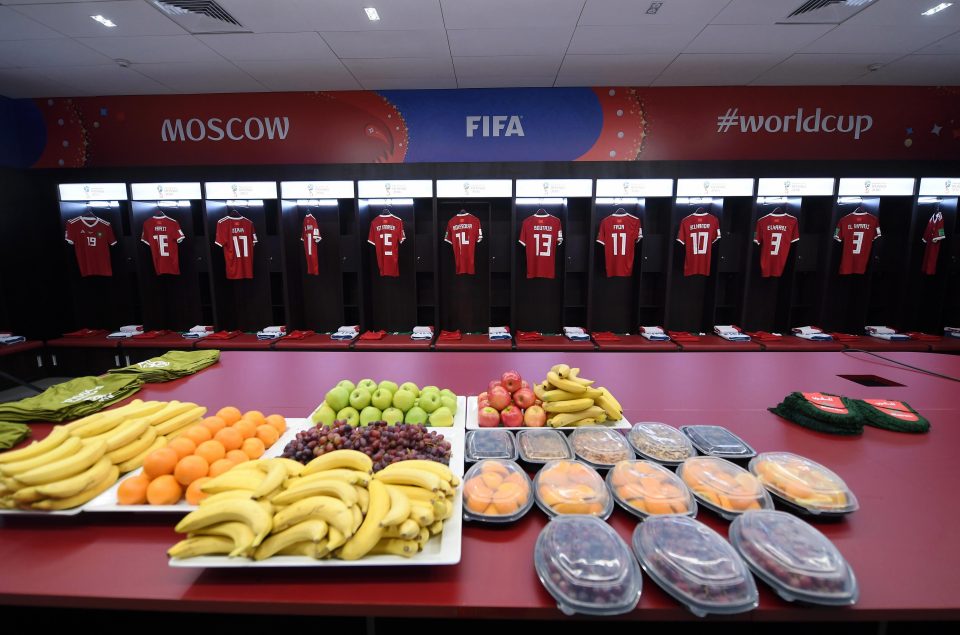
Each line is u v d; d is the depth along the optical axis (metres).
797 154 4.25
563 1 2.75
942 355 2.38
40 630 1.09
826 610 0.71
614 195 4.23
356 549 0.74
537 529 0.91
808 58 3.58
